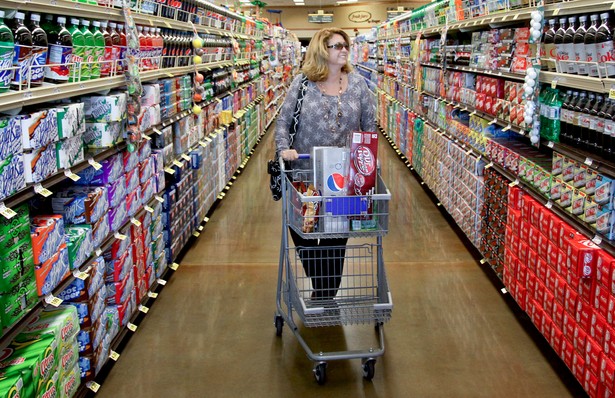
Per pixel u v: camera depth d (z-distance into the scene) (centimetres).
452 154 590
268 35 1336
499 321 383
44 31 258
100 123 315
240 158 889
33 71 243
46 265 246
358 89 361
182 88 514
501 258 428
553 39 332
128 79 338
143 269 391
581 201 297
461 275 464
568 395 297
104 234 317
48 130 248
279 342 358
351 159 298
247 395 300
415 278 458
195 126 575
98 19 323
